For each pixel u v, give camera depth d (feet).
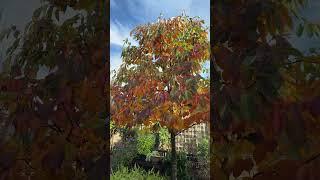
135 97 13.84
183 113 12.98
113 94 14.44
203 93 12.95
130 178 15.76
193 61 13.23
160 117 13.20
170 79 13.14
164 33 13.48
